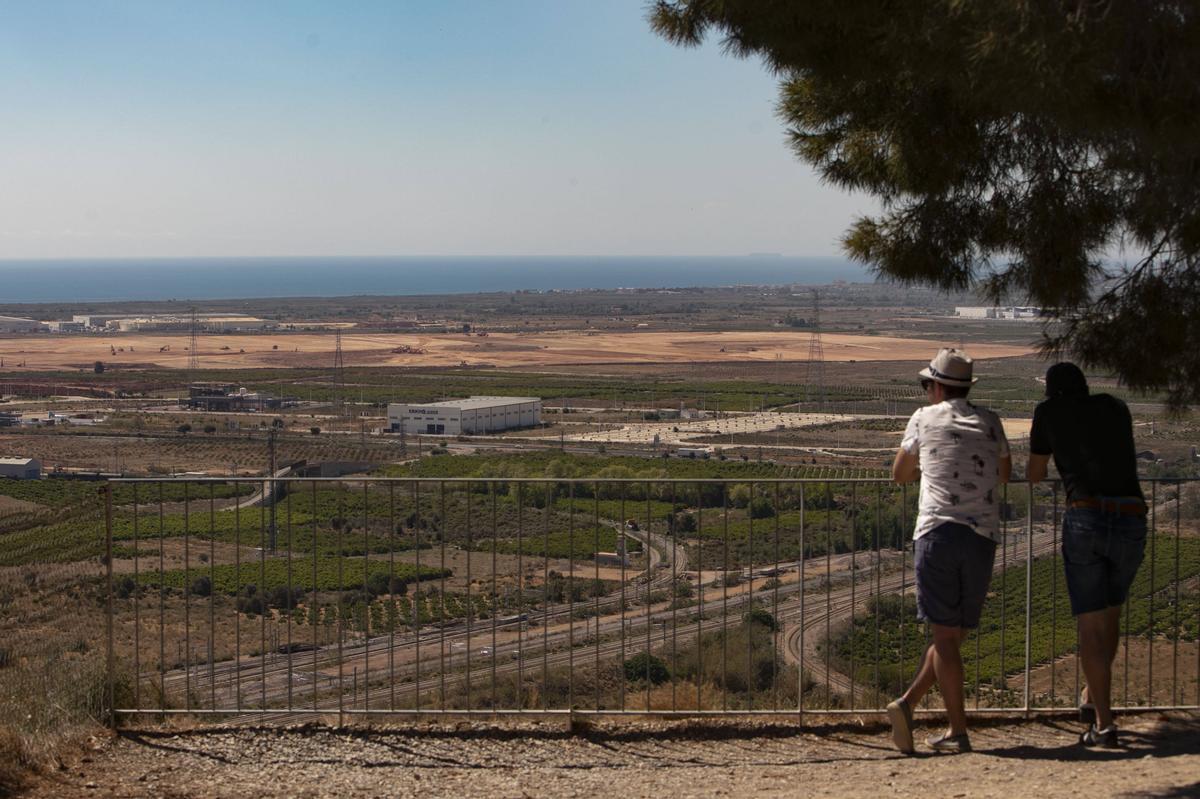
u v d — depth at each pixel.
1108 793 5.85
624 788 6.42
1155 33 5.59
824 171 8.35
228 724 7.59
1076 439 6.80
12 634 15.20
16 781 6.54
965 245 7.97
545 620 7.94
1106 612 6.92
